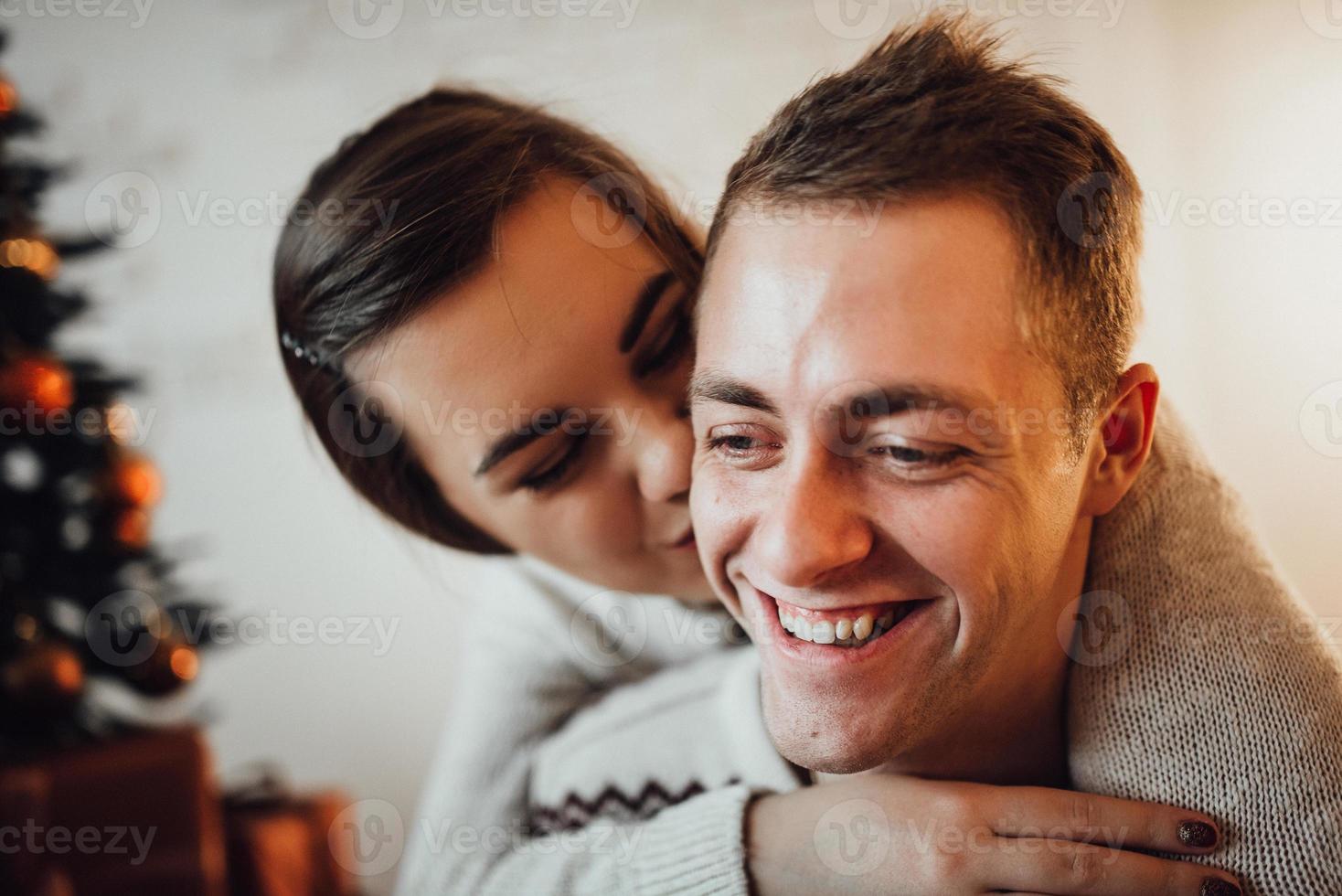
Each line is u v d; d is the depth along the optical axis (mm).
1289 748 578
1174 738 599
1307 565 1036
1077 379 553
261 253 1904
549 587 1030
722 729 805
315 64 1822
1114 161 587
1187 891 574
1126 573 639
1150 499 661
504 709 1003
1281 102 1050
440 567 1544
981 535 524
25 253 1334
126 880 1270
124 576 1422
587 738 892
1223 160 1068
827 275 515
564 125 817
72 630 1432
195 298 1925
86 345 1923
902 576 548
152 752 1306
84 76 1873
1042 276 525
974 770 676
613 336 728
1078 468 570
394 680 2000
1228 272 1063
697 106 1513
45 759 1307
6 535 1319
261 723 2029
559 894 787
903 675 567
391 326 732
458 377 729
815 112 550
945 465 520
